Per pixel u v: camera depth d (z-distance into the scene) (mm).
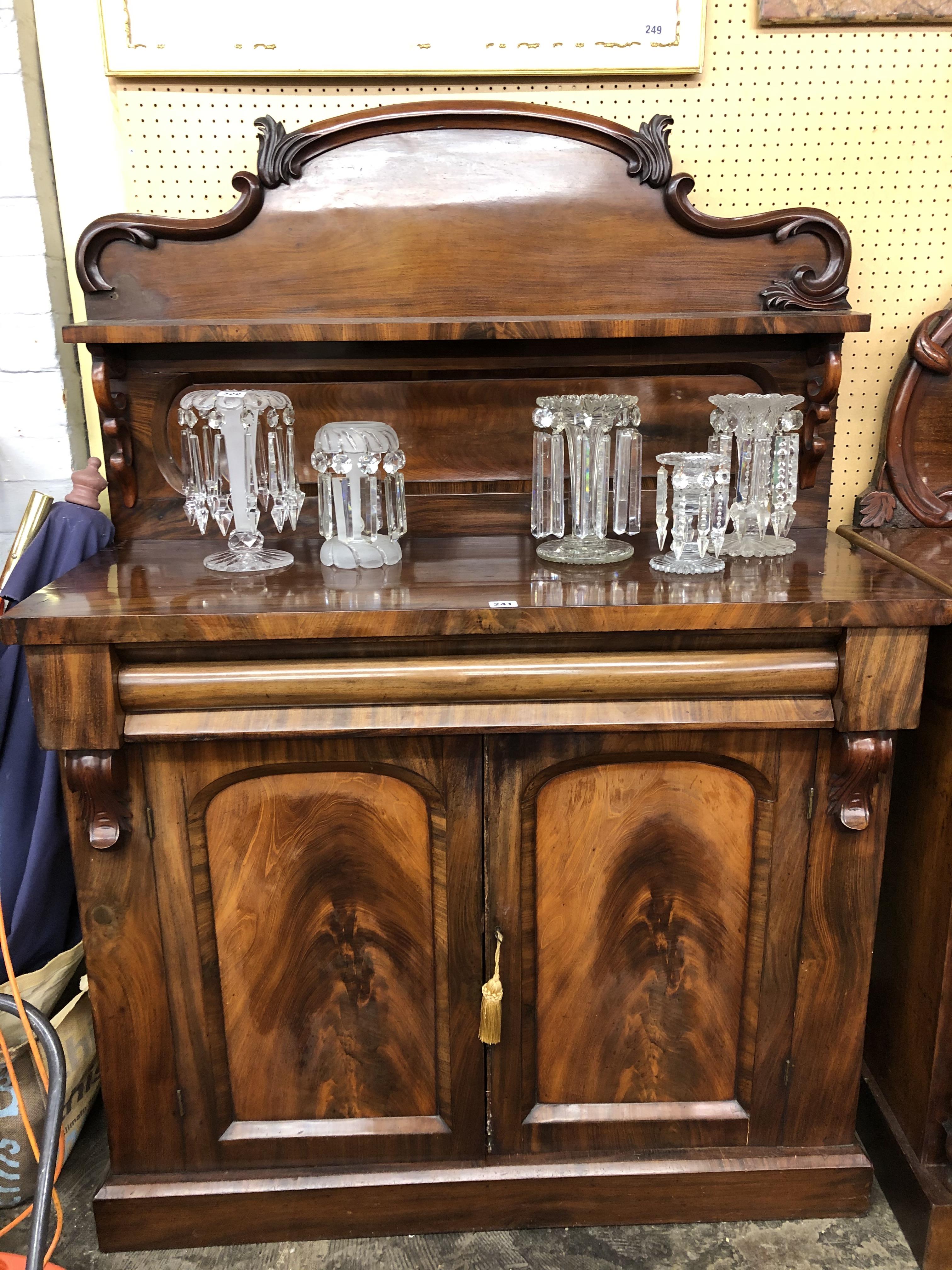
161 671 1310
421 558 1586
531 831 1420
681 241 1629
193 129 1686
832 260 1610
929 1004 1524
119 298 1597
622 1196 1558
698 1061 1545
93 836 1349
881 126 1736
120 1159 1521
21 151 1639
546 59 1657
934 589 1365
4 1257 1378
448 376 1669
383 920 1454
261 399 1485
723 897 1466
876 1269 1503
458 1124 1533
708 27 1672
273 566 1521
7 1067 1572
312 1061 1512
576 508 1580
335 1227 1545
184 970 1441
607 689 1333
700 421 1714
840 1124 1564
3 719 1601
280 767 1373
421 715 1336
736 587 1383
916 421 1805
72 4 1631
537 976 1492
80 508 1687
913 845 1586
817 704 1362
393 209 1606
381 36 1635
